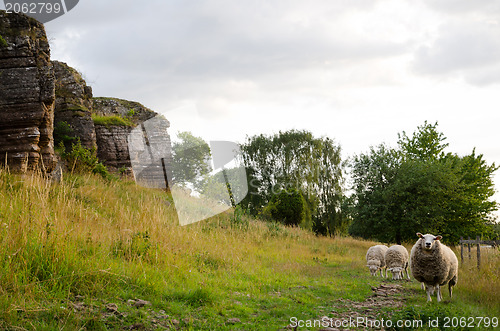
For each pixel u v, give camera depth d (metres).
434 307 7.53
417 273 8.77
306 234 25.33
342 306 8.13
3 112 14.12
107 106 25.28
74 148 18.91
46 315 5.25
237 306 7.12
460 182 31.30
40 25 15.60
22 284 5.91
